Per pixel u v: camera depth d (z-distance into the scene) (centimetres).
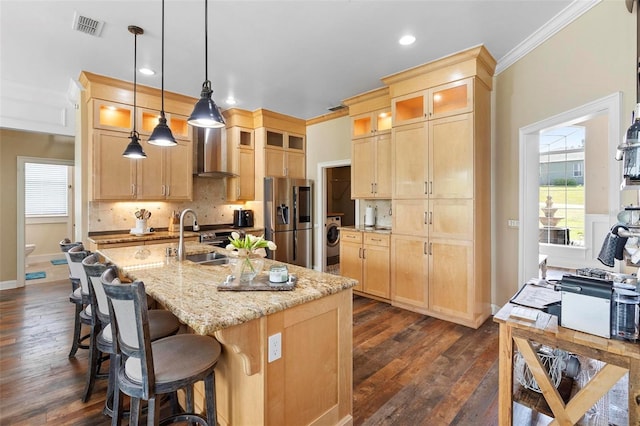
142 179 432
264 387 143
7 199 480
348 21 269
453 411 202
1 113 398
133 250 312
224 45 309
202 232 484
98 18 264
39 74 380
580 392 130
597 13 237
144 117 437
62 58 338
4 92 400
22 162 496
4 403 210
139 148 321
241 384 158
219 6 248
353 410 203
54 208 707
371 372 248
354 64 353
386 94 426
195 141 529
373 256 427
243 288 167
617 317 125
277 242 541
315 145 590
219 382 175
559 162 636
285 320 152
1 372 247
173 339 167
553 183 643
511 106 339
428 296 366
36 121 423
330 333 176
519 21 271
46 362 263
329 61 345
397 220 395
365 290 438
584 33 249
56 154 533
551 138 643
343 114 538
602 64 233
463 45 312
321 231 586
